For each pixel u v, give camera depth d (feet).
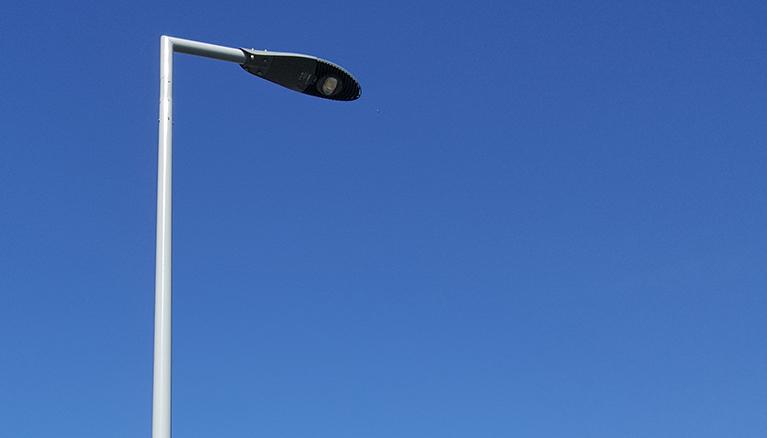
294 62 32.81
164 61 29.58
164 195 27.27
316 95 34.35
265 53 32.22
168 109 28.58
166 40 29.86
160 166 27.71
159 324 25.82
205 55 30.83
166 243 26.73
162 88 28.96
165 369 25.38
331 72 33.58
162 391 25.16
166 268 26.45
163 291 26.18
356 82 34.27
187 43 30.30
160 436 24.71
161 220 26.99
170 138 28.14
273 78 33.06
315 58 33.06
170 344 25.73
